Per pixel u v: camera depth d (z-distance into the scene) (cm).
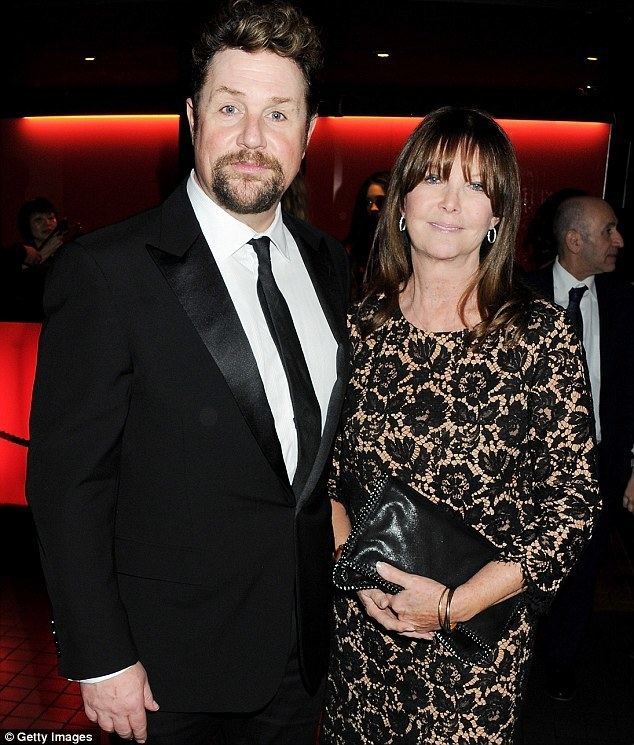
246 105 161
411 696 187
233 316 161
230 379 159
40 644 326
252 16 160
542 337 176
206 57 164
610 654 348
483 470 178
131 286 156
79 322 154
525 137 624
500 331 178
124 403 156
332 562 189
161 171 705
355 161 647
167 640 167
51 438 154
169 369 158
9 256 552
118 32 461
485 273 181
